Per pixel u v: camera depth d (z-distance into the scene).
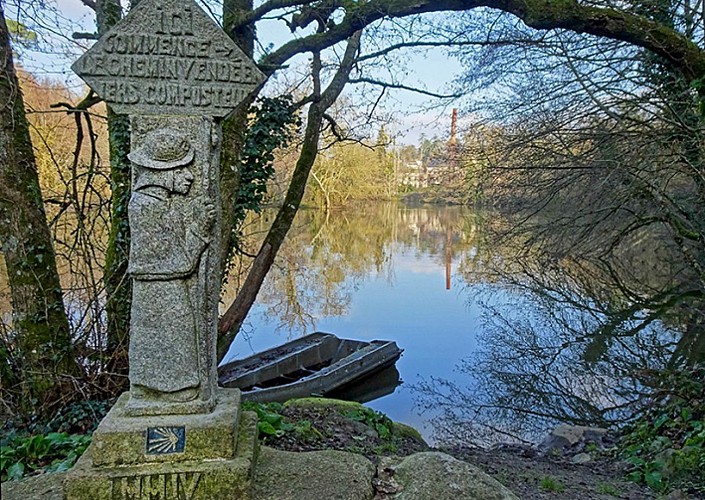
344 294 15.89
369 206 41.00
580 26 5.21
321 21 6.46
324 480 2.98
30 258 4.98
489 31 7.23
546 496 4.06
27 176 5.04
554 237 13.76
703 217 9.00
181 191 2.83
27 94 8.00
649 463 4.66
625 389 7.66
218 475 2.66
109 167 6.34
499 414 7.39
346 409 5.27
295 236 28.08
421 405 7.85
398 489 3.01
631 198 9.60
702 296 10.58
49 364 4.93
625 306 12.75
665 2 7.04
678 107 7.59
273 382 8.82
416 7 5.51
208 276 2.90
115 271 5.53
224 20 6.15
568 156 8.93
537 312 13.07
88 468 2.66
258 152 7.03
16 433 4.43
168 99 2.83
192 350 2.87
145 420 2.77
